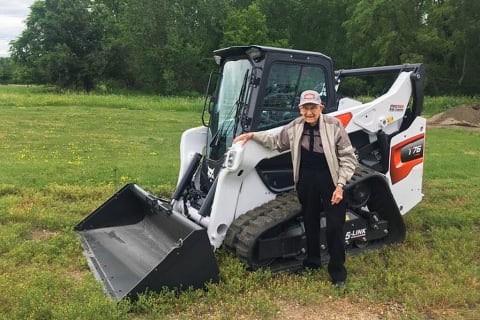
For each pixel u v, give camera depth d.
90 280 4.76
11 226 6.47
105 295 4.43
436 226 6.82
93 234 6.12
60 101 26.45
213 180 5.68
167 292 4.40
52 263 5.35
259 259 4.93
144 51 52.50
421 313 4.39
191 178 6.00
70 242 5.88
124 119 20.84
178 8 54.16
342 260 4.80
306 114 4.59
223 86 5.93
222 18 55.03
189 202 5.84
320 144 4.62
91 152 12.88
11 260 5.32
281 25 59.53
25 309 4.06
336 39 58.81
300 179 4.75
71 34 51.06
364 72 6.82
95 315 3.96
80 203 7.71
